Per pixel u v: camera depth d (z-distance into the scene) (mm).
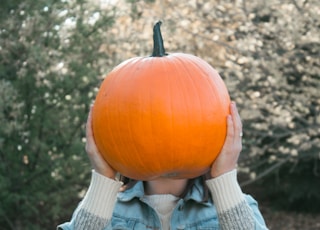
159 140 2080
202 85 2145
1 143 6848
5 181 7191
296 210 9711
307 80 8344
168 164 2131
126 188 2441
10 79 7426
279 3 8055
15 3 7344
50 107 7582
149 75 2129
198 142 2107
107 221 2240
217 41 8188
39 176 7500
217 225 2318
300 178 9391
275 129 8484
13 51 7301
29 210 7430
